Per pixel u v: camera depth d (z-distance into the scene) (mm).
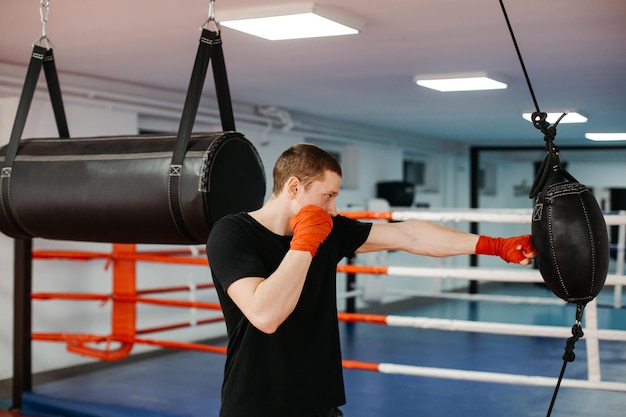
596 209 1938
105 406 4293
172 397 4629
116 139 2535
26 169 2604
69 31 3965
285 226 1983
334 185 1962
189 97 2330
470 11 3479
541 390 4848
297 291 1747
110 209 2416
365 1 3334
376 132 8922
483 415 4230
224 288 1881
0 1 3375
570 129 8562
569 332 3402
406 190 9180
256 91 6180
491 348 6340
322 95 6379
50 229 2602
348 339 6781
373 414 4242
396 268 3645
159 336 6367
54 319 5445
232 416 1924
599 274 1915
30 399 4504
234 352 1992
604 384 3301
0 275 5070
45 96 5141
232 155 2352
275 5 3422
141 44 4305
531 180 13797
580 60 4641
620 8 3363
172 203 2297
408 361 5750
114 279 4801
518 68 4969
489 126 8695
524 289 11477
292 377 1929
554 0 3248
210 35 2352
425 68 5047
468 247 2125
